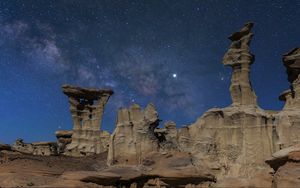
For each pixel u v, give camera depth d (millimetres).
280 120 45469
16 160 48469
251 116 45312
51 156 56812
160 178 41812
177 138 47812
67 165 48500
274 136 45000
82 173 40094
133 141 46562
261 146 44469
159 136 48156
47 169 44531
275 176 38594
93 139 65312
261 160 44125
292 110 46156
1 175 41281
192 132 47812
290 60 47625
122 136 47156
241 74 47281
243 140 45031
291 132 44531
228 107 47188
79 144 65438
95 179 39469
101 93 67188
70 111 66750
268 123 45438
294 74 47906
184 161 44219
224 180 43000
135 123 47438
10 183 38688
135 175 41438
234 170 44375
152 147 46219
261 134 44812
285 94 48406
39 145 73625
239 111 45844
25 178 40438
